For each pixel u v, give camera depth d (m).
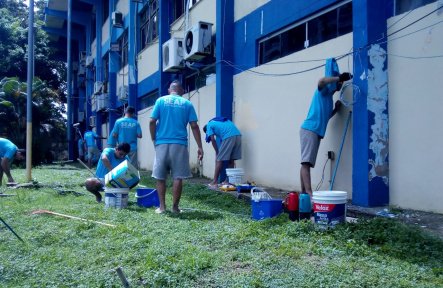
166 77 14.52
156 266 3.77
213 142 9.59
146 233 5.01
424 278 3.46
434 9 5.73
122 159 7.98
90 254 4.29
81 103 31.00
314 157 6.55
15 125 20.84
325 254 4.14
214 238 4.74
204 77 12.59
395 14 6.40
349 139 6.88
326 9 7.79
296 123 8.35
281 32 9.06
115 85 21.92
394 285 3.30
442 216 5.52
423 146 5.87
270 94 9.20
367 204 6.27
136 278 3.57
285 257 4.05
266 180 9.34
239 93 10.45
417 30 5.96
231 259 4.03
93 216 5.98
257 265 3.82
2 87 21.03
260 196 5.83
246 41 10.16
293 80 8.45
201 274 3.65
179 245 4.41
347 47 7.09
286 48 8.92
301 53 8.20
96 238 4.90
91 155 19.44
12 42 26.84
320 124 6.54
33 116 21.94
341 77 6.71
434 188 5.73
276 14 9.04
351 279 3.38
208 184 9.84
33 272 3.82
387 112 6.38
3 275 3.78
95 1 24.61
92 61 27.28
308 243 4.45
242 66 10.32
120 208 6.76
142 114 18.03
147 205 7.25
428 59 5.80
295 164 8.39
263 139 9.46
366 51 6.31
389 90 6.37
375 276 3.46
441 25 5.63
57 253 4.33
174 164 6.45
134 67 18.47
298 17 8.36
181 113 6.51
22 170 15.95
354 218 5.72
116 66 21.88
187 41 11.91
